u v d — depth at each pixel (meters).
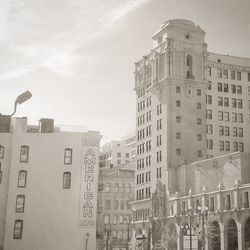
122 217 133.25
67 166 55.78
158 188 100.06
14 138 55.53
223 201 79.56
